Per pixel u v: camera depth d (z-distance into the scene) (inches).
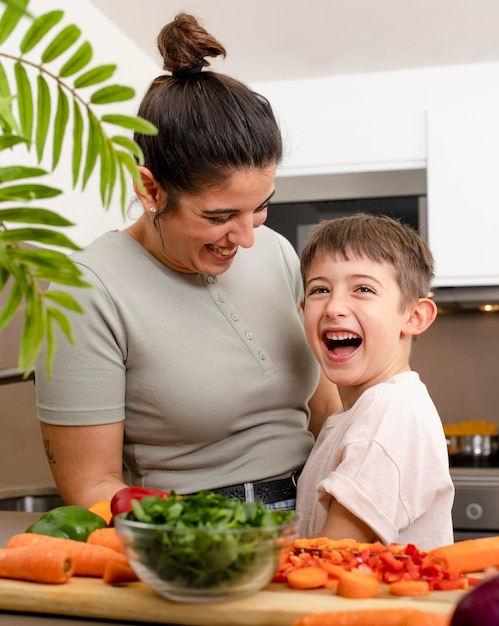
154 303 50.3
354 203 129.9
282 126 131.2
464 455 131.9
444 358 147.6
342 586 30.0
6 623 30.5
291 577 31.5
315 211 130.1
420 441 44.2
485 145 126.9
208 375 50.8
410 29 121.0
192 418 50.8
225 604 29.0
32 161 86.7
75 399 49.1
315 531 48.2
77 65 26.2
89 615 30.4
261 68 137.8
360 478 42.4
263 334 53.4
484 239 126.7
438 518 45.0
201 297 51.7
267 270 55.9
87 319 49.1
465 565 34.1
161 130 44.4
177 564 28.3
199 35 46.9
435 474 44.0
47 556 31.8
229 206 44.5
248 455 52.6
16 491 90.4
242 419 52.4
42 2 88.8
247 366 52.0
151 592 30.6
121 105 107.0
